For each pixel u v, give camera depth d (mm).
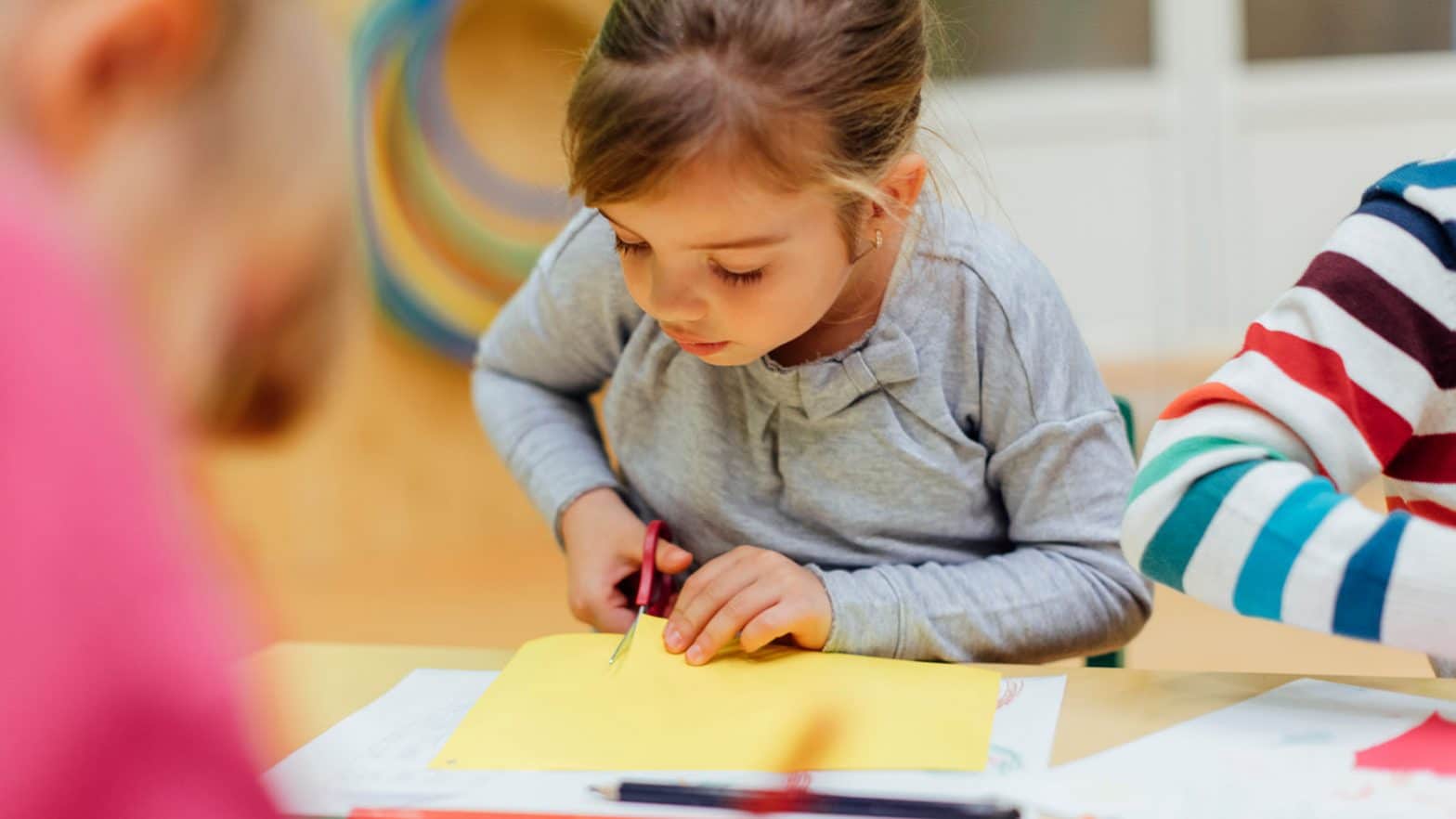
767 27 759
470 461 2762
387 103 2547
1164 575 769
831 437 951
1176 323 3264
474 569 2648
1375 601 694
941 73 931
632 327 1015
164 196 1953
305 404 2502
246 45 2078
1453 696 726
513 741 711
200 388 2203
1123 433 952
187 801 231
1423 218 829
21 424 226
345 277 2467
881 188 818
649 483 1021
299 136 2305
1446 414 827
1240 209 3205
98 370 235
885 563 966
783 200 751
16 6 281
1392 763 642
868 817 606
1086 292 3297
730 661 808
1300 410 773
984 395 934
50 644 223
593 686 775
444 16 2594
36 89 285
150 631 231
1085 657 1029
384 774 677
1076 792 629
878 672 783
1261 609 728
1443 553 688
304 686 803
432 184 2650
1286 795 615
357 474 2623
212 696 236
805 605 828
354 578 2584
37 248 236
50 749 222
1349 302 806
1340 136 3143
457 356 2729
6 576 221
